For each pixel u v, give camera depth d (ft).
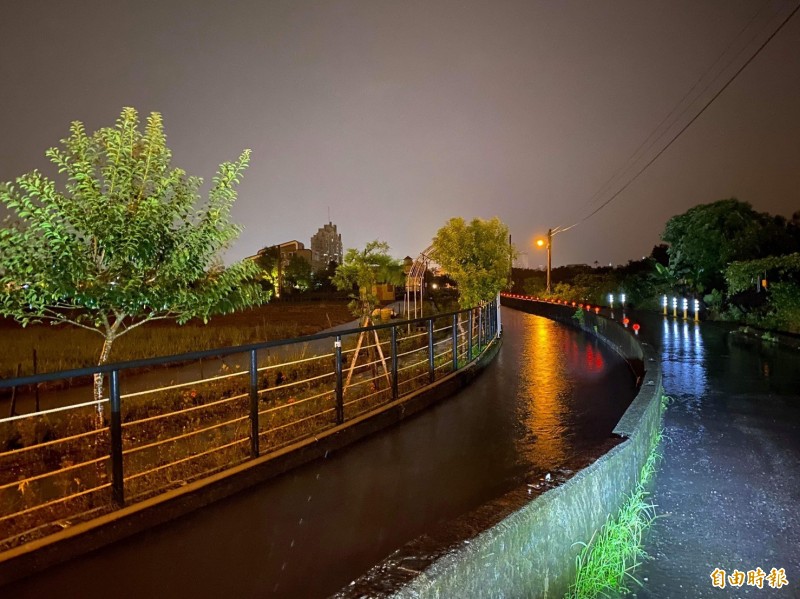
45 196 20.89
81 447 24.52
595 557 12.31
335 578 13.84
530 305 141.79
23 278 21.22
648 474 18.81
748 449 22.29
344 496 19.20
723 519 15.75
